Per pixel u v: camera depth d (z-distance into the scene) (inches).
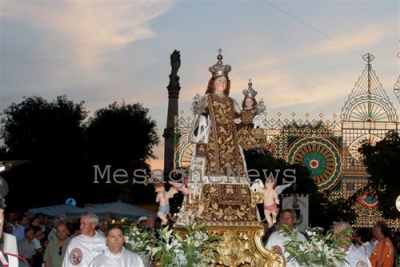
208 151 501.7
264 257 486.6
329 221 1301.7
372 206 1317.7
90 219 485.1
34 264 711.7
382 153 1243.8
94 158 2534.5
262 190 509.7
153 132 2657.5
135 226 505.7
